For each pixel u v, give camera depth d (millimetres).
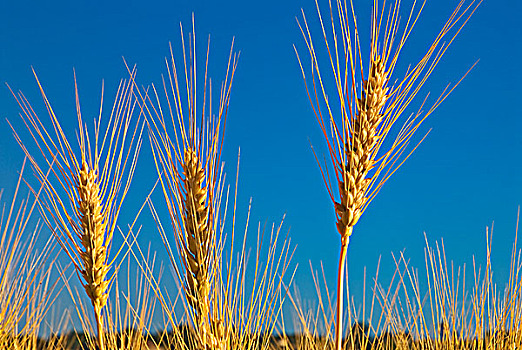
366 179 510
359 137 509
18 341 585
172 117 518
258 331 525
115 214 564
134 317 568
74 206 560
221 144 516
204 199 516
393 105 515
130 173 568
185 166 516
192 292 514
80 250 557
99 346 548
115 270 562
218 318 514
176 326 528
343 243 508
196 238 512
